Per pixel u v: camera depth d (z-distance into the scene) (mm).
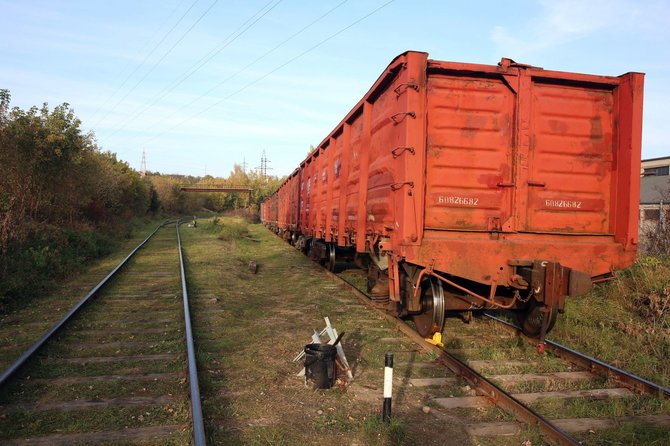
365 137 8680
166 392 5109
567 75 6395
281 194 28562
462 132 6285
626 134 6414
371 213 8250
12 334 7336
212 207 103375
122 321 8211
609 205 6660
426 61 6027
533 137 6414
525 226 6336
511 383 5574
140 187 46781
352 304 10047
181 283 12016
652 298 8211
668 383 5586
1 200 14625
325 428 4410
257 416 4609
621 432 4332
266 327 8086
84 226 21062
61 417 4453
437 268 6000
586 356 6152
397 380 5668
